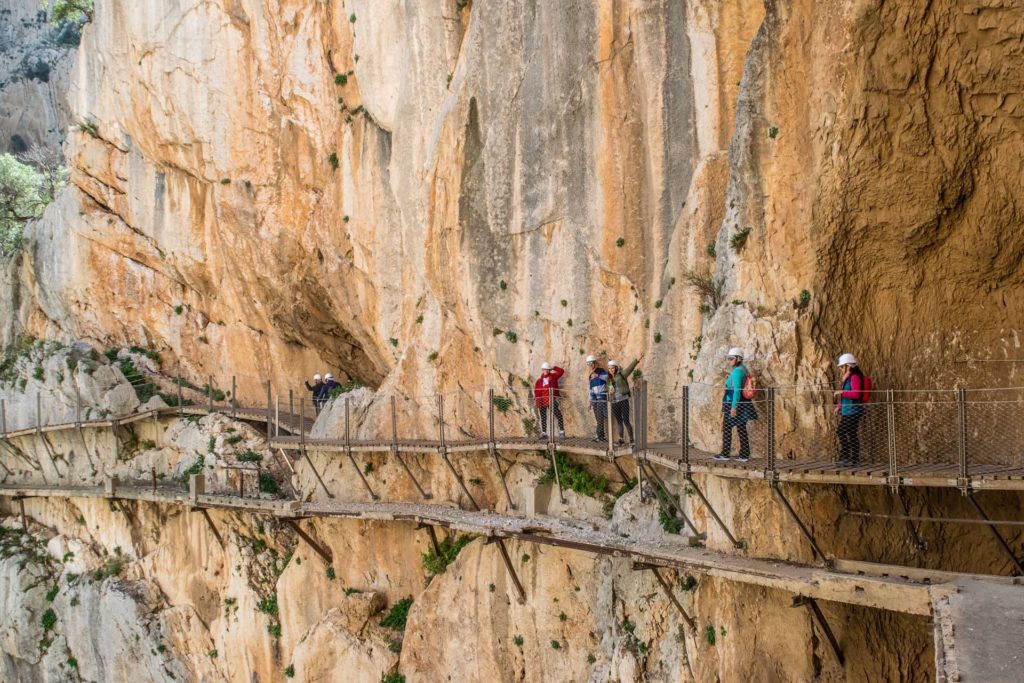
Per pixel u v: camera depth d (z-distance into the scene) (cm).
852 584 1248
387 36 2641
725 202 1734
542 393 2041
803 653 1388
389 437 2519
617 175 1959
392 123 2633
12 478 3853
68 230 3759
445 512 2223
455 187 2342
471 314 2300
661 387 1836
